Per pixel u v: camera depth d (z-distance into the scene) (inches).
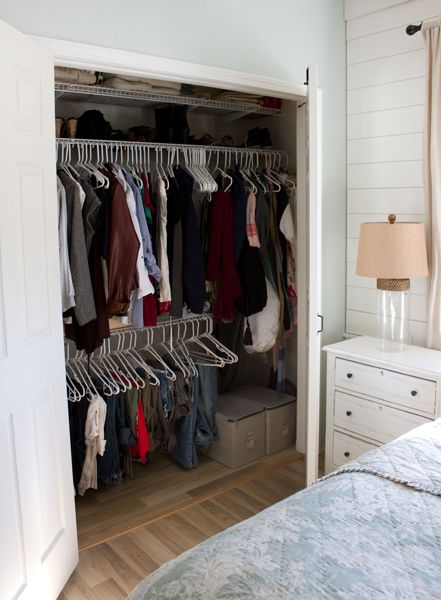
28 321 76.1
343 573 48.1
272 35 109.1
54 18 82.4
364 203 125.2
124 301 105.0
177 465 132.6
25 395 75.2
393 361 104.9
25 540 75.2
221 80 102.0
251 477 125.2
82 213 101.7
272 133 144.8
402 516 56.5
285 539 53.1
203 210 127.0
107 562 95.5
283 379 143.9
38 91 78.6
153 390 120.9
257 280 127.9
